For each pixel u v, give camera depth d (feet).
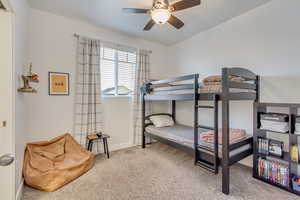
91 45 9.97
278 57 7.46
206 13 8.66
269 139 7.34
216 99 6.79
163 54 14.02
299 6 6.82
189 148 8.14
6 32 5.08
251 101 8.51
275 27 7.52
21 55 6.52
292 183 6.28
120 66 11.76
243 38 8.76
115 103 11.50
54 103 9.04
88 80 9.87
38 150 7.95
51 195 6.18
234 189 6.56
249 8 8.21
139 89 12.35
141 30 10.94
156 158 9.86
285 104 6.46
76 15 9.07
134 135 12.23
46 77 8.75
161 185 6.88
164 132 9.98
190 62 12.17
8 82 5.12
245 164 8.87
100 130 10.38
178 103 13.32
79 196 6.14
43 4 7.97
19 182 6.06
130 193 6.33
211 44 10.56
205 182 7.10
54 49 8.96
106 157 9.98
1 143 5.04
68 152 8.72
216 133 6.68
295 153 6.31
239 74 6.79
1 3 4.75
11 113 5.15
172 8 6.03
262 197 6.03
